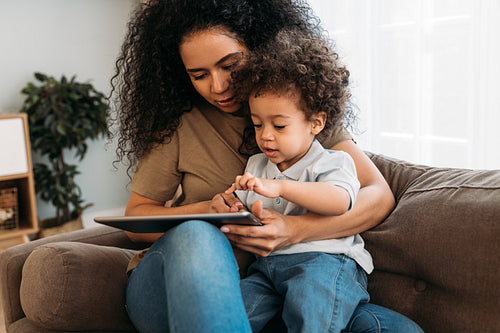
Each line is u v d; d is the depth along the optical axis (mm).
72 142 3242
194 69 1194
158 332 970
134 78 1362
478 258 1021
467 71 2016
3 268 1260
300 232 1086
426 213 1141
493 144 1954
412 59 2225
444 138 2135
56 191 3262
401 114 2301
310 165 1123
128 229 1042
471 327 1018
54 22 3396
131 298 1020
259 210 1008
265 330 1143
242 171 1307
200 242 841
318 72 1097
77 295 1064
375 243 1214
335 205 1034
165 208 1260
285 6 1282
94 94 3580
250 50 1208
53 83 3178
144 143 1338
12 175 2959
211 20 1154
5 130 2898
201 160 1304
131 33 1390
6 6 3229
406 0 2217
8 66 3289
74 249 1116
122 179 3777
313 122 1132
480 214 1052
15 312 1246
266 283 1116
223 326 731
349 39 2477
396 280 1184
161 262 897
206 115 1349
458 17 2021
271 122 1096
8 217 3037
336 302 1015
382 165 1448
